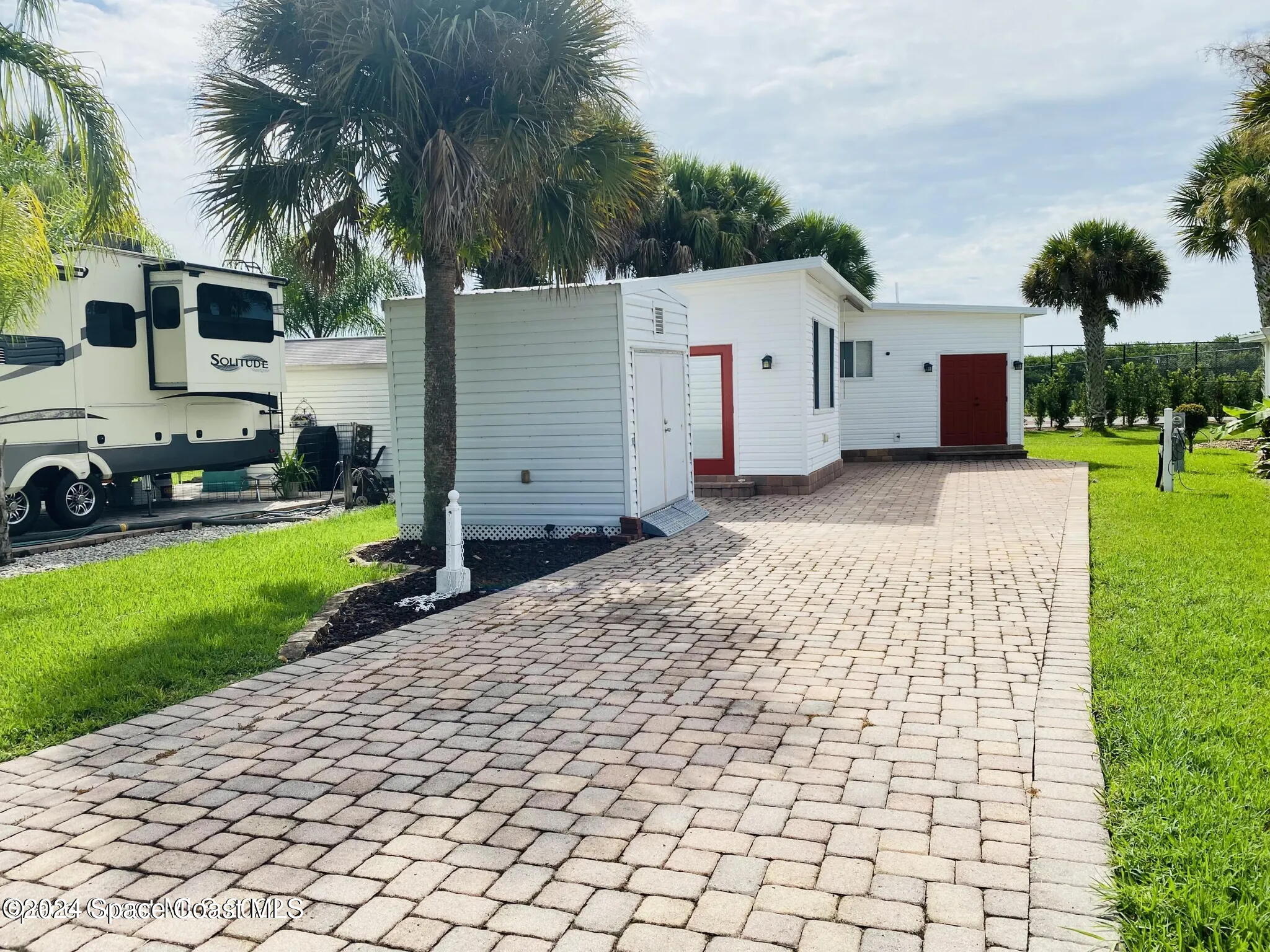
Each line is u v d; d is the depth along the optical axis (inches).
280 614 260.8
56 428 458.9
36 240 330.3
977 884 109.1
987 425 756.6
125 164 343.6
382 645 226.4
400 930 104.0
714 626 233.5
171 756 159.5
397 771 149.3
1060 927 100.1
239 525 499.2
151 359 508.4
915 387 756.0
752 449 535.8
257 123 318.3
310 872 117.9
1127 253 932.6
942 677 185.6
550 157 320.8
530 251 363.6
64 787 147.4
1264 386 730.8
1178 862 108.7
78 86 327.3
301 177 308.2
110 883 117.0
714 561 321.7
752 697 178.2
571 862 118.0
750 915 104.3
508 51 302.5
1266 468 523.8
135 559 367.2
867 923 102.0
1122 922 99.8
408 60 299.4
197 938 104.3
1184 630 207.0
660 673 195.9
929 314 750.5
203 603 275.9
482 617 251.9
